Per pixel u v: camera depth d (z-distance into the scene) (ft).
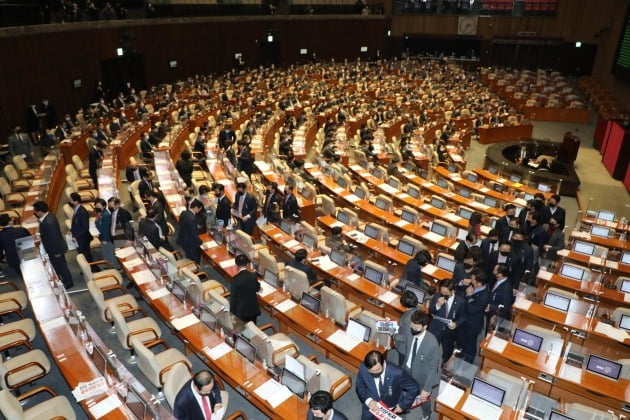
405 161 71.10
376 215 49.11
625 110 102.63
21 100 70.23
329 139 76.13
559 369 25.82
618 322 31.14
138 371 28.71
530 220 41.09
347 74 145.59
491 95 125.59
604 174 79.82
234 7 134.62
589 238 47.91
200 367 28.91
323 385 22.27
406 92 125.70
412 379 20.08
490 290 30.42
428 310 28.04
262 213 45.60
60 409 22.47
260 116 88.02
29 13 71.82
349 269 36.01
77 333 26.76
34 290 30.76
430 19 161.48
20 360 25.49
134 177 52.37
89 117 78.95
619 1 130.93
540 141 90.22
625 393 24.34
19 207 46.83
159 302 30.63
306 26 154.10
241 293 28.86
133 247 37.93
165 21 110.32
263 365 24.89
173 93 103.81
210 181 56.95
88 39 86.53
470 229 39.81
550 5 147.74
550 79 141.59
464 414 22.04
